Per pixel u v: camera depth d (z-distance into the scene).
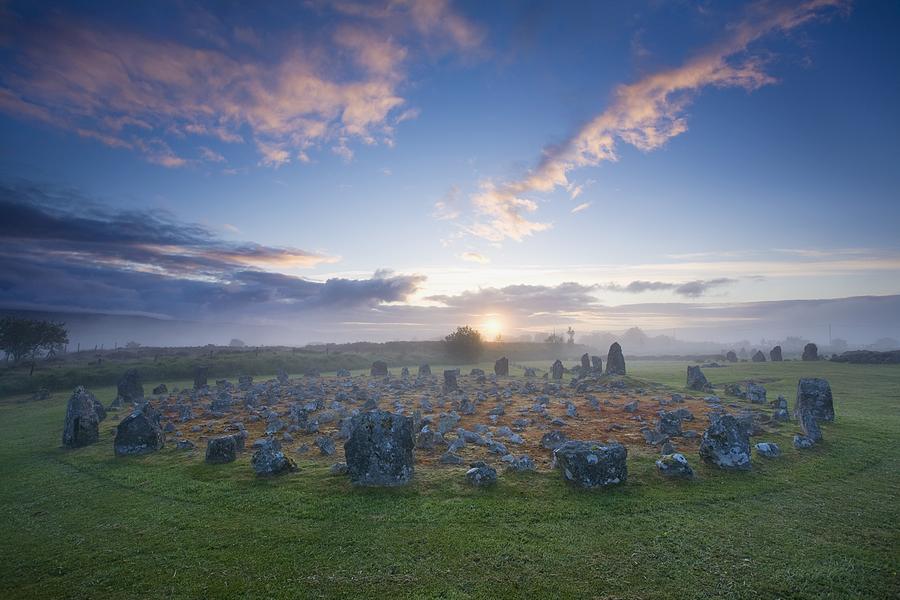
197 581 10.42
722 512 13.56
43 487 17.19
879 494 14.95
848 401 32.50
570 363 88.81
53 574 10.91
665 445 19.19
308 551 11.56
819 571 10.43
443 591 9.87
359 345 100.25
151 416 23.14
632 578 10.26
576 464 15.44
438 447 20.52
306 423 25.34
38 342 75.06
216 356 72.00
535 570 10.59
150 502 15.10
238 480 16.59
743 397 34.81
